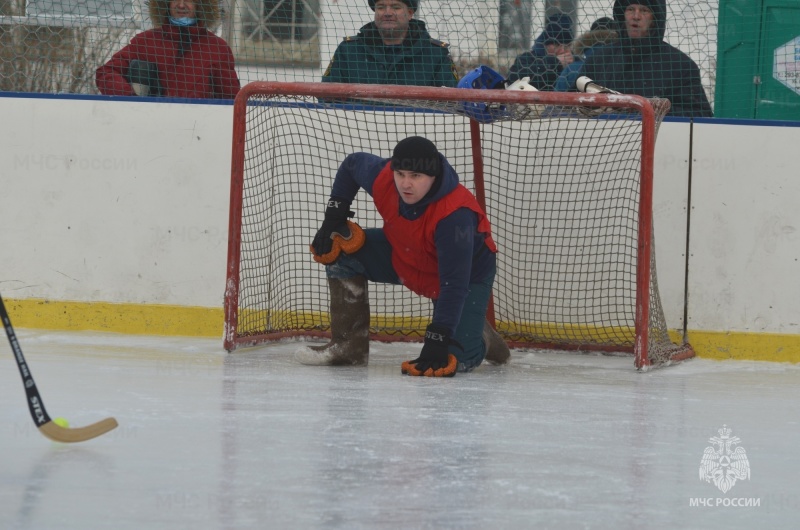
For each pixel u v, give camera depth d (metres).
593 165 19.25
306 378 14.73
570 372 16.83
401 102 17.53
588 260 19.42
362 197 19.81
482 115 17.89
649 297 17.19
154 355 16.75
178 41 20.39
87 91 20.77
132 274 20.00
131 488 8.42
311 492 8.49
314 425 11.10
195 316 19.92
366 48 20.00
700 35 20.34
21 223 20.09
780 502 8.78
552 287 19.59
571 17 20.05
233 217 17.47
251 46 20.83
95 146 19.92
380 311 19.91
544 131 19.27
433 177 14.65
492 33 20.45
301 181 19.55
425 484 8.88
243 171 17.47
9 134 20.03
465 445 10.41
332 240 16.12
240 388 13.46
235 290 17.58
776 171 19.06
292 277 19.72
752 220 19.17
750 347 19.25
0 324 19.64
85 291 20.06
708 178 19.22
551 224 19.48
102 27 20.55
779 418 12.80
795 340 19.12
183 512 7.85
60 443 9.80
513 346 19.50
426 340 15.48
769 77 20.73
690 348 19.23
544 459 9.97
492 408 12.70
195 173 19.81
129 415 11.20
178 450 9.70
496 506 8.30
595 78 19.88
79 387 12.91
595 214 19.34
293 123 19.39
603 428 11.64
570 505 8.42
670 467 9.84
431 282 16.08
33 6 20.53
